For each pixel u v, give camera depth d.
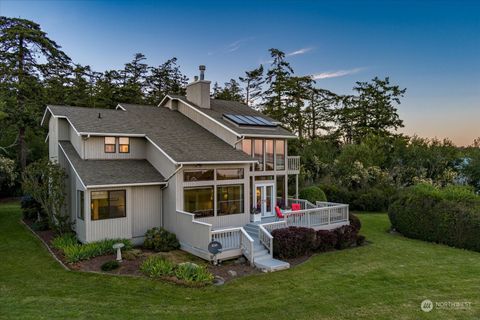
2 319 8.15
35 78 32.38
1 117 23.44
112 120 18.42
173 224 15.76
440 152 33.94
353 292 10.74
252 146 19.62
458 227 17.06
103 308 9.05
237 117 21.17
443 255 15.66
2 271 11.98
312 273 12.73
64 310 8.82
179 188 15.53
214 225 16.75
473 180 30.80
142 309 9.12
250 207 19.06
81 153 16.45
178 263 12.95
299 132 43.06
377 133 44.78
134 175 15.90
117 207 15.02
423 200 19.22
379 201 28.72
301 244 14.83
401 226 20.08
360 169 31.80
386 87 46.41
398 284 11.58
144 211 15.98
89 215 14.20
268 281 11.73
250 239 13.68
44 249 14.73
